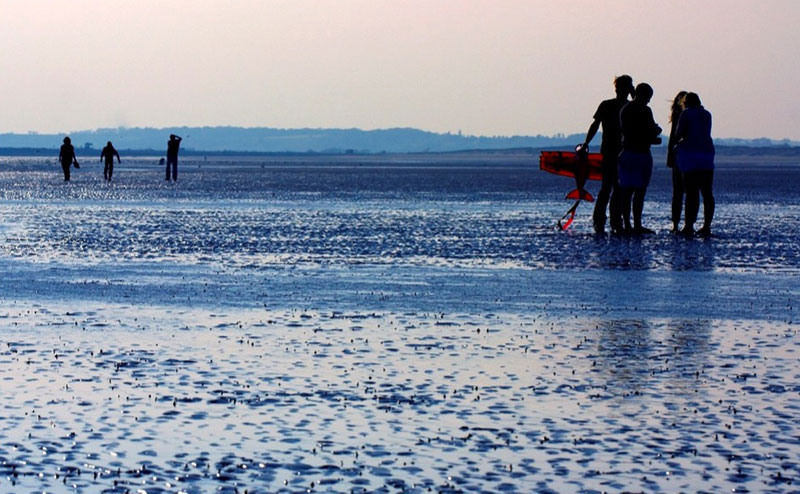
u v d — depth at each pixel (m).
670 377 14.38
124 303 21.08
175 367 14.98
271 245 33.00
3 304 20.86
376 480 9.98
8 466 10.37
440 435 11.49
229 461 10.56
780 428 11.75
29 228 39.00
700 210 53.62
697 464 10.45
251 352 16.09
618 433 11.55
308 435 11.50
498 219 45.28
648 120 38.03
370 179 105.31
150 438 11.38
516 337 17.44
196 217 45.50
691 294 22.59
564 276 25.67
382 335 17.59
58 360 15.43
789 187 86.88
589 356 15.84
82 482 9.90
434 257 29.84
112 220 43.41
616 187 38.81
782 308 20.69
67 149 93.12
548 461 10.56
